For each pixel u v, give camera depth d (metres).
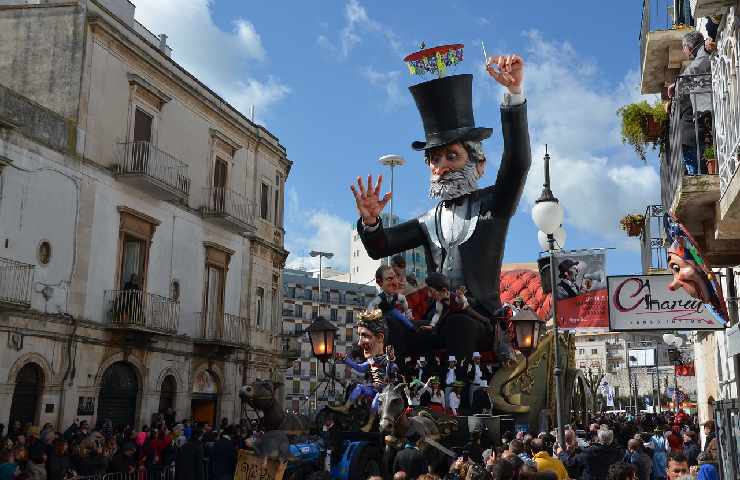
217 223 30.14
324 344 12.03
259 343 33.31
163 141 27.08
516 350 12.90
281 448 8.24
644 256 14.62
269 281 34.75
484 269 12.65
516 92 11.82
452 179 12.95
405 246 13.45
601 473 8.81
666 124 9.34
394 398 9.95
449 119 13.00
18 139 20.66
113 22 25.06
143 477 16.52
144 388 25.28
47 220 21.61
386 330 12.32
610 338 81.88
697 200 7.51
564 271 15.34
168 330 25.75
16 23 23.92
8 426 19.92
